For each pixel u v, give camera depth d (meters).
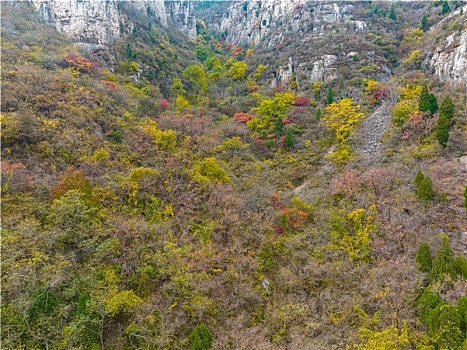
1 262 17.31
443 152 30.09
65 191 22.83
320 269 21.14
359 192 27.94
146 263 21.19
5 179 23.73
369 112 46.09
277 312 19.19
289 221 26.84
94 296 17.73
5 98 31.70
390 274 18.70
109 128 35.62
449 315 14.43
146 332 17.69
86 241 20.41
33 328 16.44
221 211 26.80
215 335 18.14
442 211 23.91
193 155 34.25
